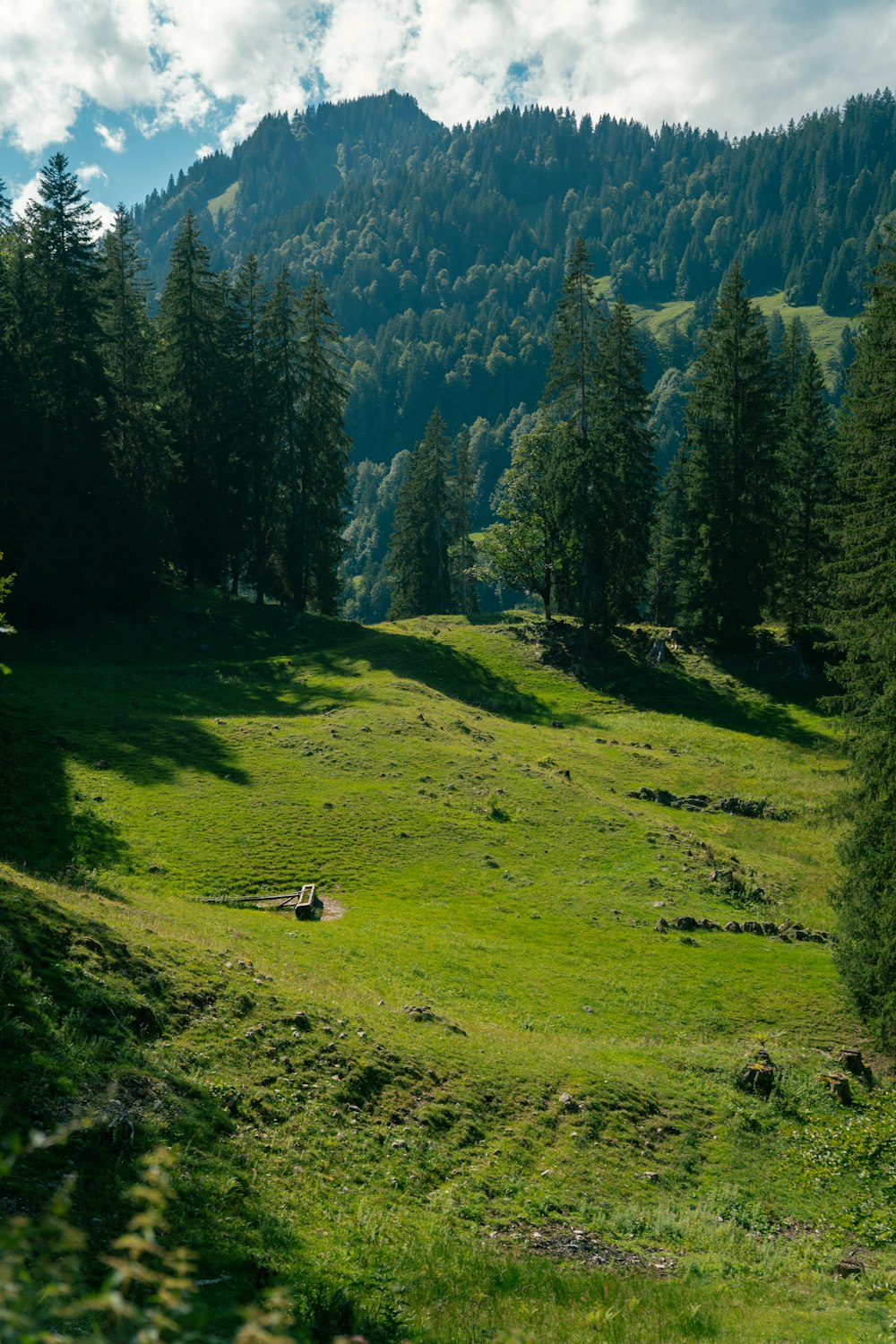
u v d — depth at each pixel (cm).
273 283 7444
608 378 7381
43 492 5784
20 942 1598
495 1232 1528
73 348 5994
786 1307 1343
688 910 3612
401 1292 1123
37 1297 313
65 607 5866
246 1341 316
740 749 5691
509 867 3738
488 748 4997
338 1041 1919
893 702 2614
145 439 6512
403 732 4909
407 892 3403
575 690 6469
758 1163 2095
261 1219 1210
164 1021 1681
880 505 2878
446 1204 1553
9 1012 1378
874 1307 1356
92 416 6119
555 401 7081
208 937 2355
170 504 6944
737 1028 2795
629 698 6425
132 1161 1182
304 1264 1120
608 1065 2328
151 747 4166
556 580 7700
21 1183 1005
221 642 6372
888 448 2877
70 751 3906
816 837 4653
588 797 4534
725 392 7031
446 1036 2211
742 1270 1593
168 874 3089
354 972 2542
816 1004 2983
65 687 4806
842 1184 2072
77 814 3341
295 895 3125
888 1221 1928
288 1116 1596
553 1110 2033
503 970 2866
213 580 7550
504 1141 1862
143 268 7031
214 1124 1434
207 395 7188
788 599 7194
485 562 10944
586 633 6819
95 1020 1519
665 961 3167
